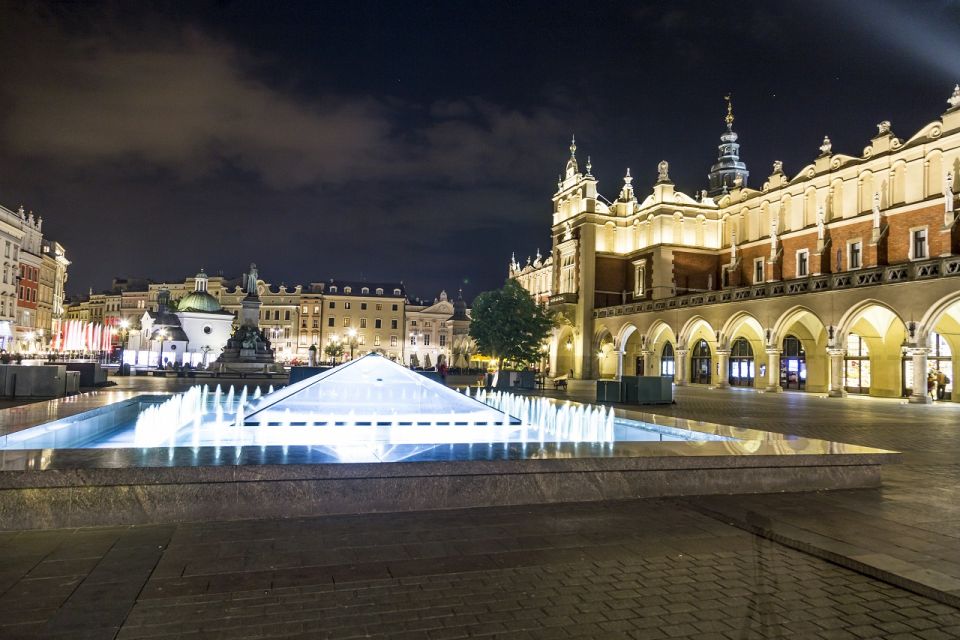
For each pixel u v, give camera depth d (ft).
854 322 111.14
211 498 21.38
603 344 196.03
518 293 176.14
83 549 18.30
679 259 177.27
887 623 14.61
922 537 21.15
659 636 13.64
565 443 28.63
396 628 13.73
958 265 92.27
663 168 183.32
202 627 13.51
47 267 282.36
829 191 143.33
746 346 153.17
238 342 212.84
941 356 111.34
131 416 44.01
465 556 18.48
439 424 37.52
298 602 14.96
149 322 262.26
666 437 37.65
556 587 16.31
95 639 12.84
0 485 19.94
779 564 18.47
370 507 22.67
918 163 122.62
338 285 371.97
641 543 20.07
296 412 36.50
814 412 78.69
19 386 69.87
